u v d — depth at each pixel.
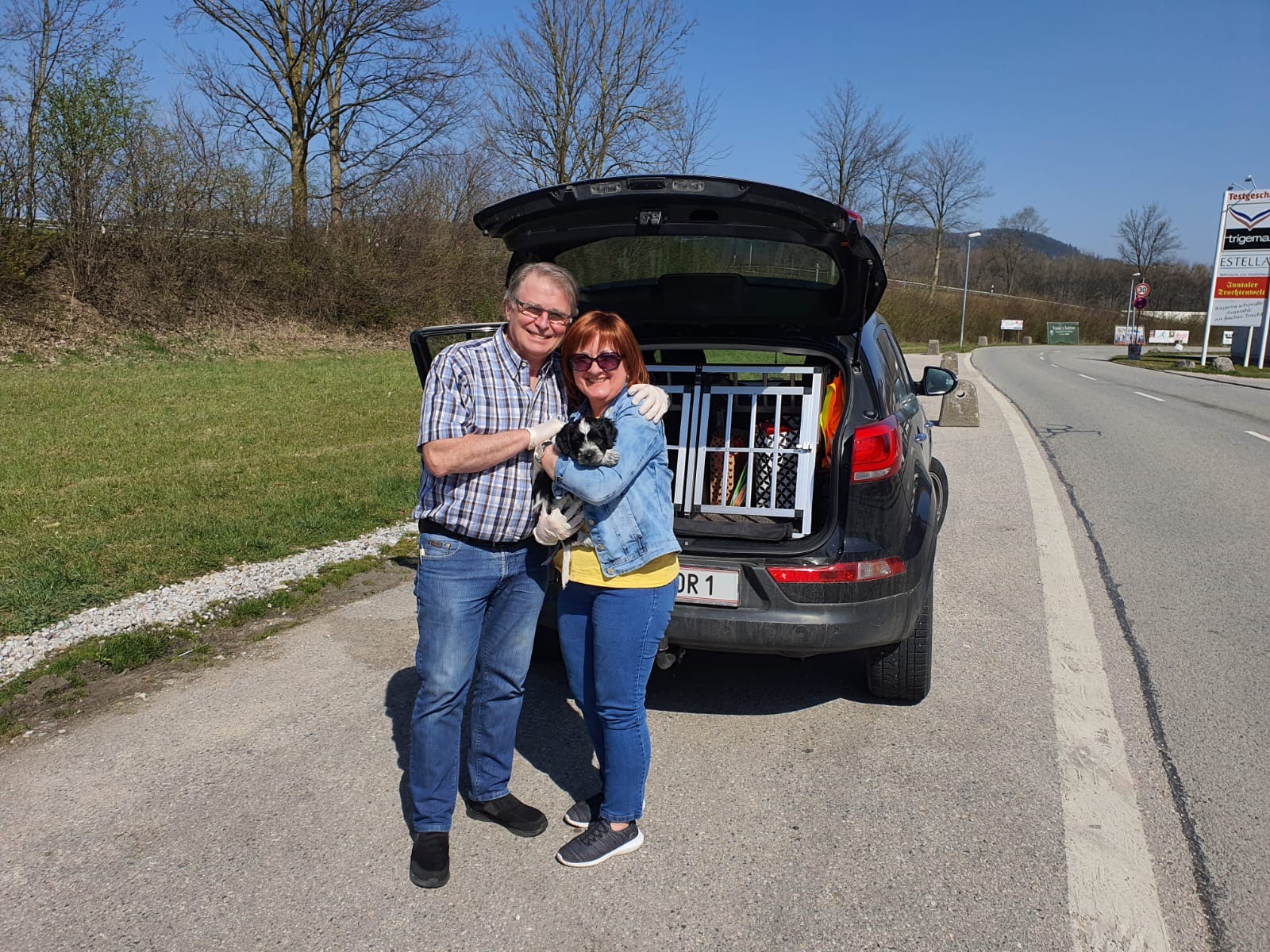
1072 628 4.75
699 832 2.93
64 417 10.31
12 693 3.81
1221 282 30.92
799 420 3.91
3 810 3.03
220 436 9.66
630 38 26.22
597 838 2.79
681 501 3.85
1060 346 64.12
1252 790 3.17
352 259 22.34
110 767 3.30
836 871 2.72
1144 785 3.20
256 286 20.67
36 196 16.44
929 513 3.73
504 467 2.57
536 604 2.79
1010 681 4.09
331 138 24.25
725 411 3.99
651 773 3.30
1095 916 2.51
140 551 5.59
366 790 3.17
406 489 7.51
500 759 2.93
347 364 17.81
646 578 2.63
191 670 4.16
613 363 2.51
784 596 3.35
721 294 3.78
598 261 3.71
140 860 2.76
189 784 3.20
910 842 2.87
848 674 4.19
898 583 3.43
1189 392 20.44
